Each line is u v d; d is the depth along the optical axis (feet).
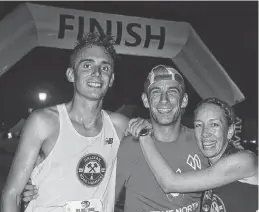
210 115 6.84
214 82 15.67
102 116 7.23
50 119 6.66
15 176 6.47
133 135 7.20
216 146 6.88
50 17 13.23
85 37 7.09
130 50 14.40
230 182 6.92
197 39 15.20
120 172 7.44
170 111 7.13
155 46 14.61
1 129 38.73
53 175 6.64
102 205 6.89
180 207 7.20
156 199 7.20
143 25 14.40
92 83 6.70
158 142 7.41
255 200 6.98
